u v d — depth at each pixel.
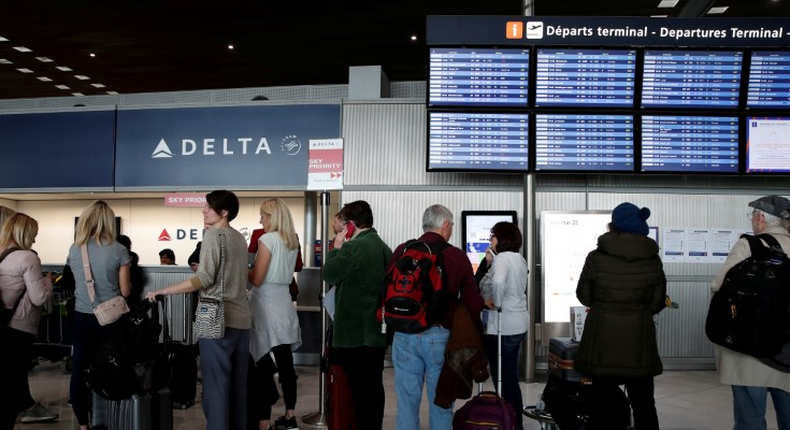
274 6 11.77
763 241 3.45
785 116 6.43
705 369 6.95
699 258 7.02
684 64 6.37
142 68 15.95
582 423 3.82
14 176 7.67
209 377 3.75
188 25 12.80
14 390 4.09
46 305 6.68
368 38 13.58
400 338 3.44
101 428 3.94
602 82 6.38
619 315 3.55
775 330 3.29
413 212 7.13
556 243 6.44
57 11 12.04
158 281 7.06
